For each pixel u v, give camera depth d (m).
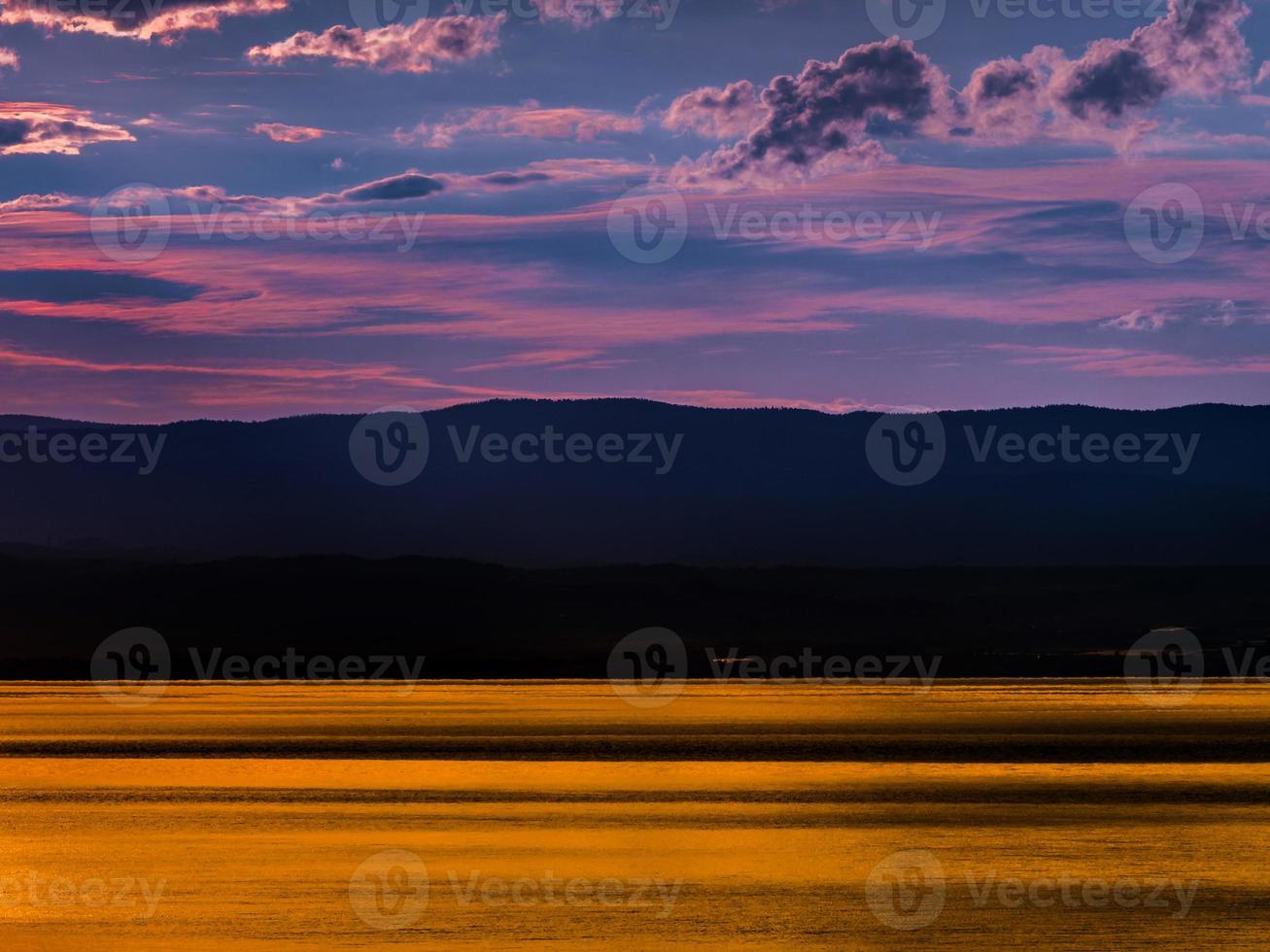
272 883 18.92
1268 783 26.31
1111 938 16.83
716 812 23.55
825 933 16.94
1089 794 25.25
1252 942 16.67
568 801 24.36
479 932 16.89
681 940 16.64
